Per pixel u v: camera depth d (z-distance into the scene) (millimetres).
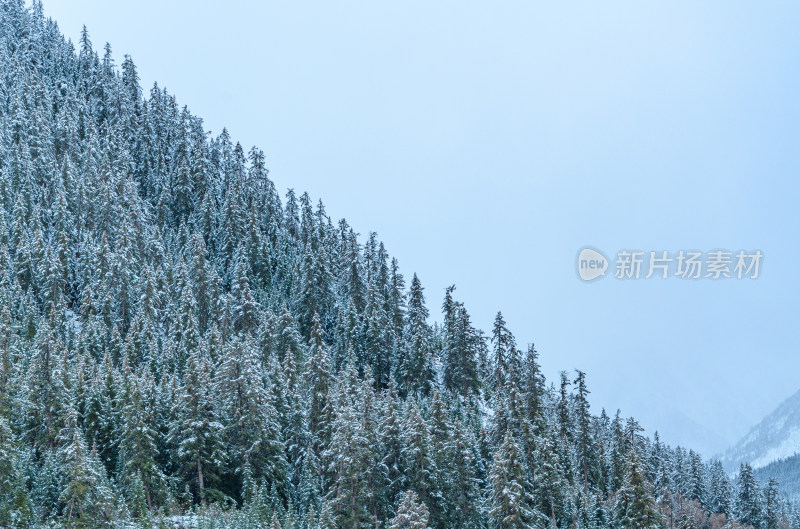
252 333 93062
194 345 80938
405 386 90812
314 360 69938
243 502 59062
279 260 120875
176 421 59656
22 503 47469
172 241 120188
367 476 57000
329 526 52844
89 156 119250
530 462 64312
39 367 60031
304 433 67250
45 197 108500
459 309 94438
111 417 60688
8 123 115875
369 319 96062
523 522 54562
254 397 61375
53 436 58406
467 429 66625
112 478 55594
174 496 56906
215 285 98062
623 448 84188
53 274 88750
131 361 75875
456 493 58188
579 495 69312
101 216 107438
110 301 87875
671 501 83250
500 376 89688
